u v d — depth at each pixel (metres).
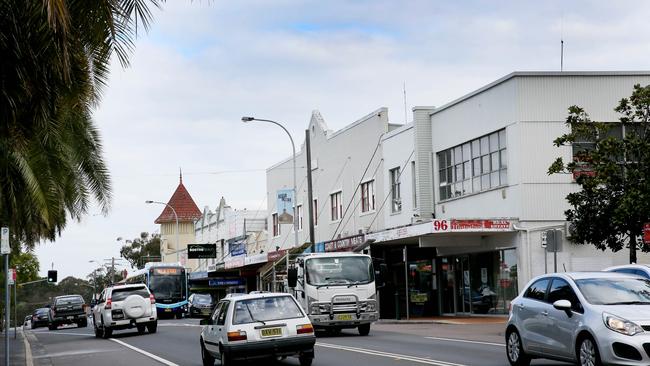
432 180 37.31
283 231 58.12
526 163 30.66
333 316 24.69
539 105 30.94
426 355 17.72
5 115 14.26
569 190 30.75
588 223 22.45
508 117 31.39
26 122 15.16
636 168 22.02
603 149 22.12
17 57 13.26
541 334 13.78
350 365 16.30
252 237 66.00
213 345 16.72
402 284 38.22
